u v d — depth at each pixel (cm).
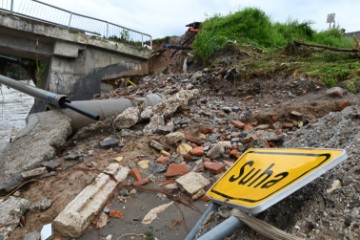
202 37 1193
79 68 1470
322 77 716
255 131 511
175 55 1555
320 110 561
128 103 665
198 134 509
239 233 221
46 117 537
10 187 373
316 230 194
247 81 833
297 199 228
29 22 1234
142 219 305
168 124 558
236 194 215
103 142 487
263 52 1063
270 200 183
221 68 965
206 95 868
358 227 181
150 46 1814
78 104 576
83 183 364
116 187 358
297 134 365
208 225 264
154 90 1009
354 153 247
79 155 446
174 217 304
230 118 603
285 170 210
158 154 443
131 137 514
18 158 430
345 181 220
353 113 319
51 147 458
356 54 856
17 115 1598
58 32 1327
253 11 1273
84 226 293
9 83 646
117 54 1605
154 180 374
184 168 387
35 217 316
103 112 603
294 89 726
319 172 187
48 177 393
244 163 250
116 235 286
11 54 1417
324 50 952
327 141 303
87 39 1441
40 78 1612
